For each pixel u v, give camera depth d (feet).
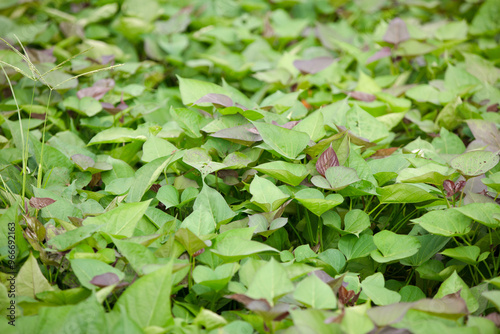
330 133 6.73
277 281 5.48
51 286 5.61
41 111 7.06
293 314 5.28
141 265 5.60
